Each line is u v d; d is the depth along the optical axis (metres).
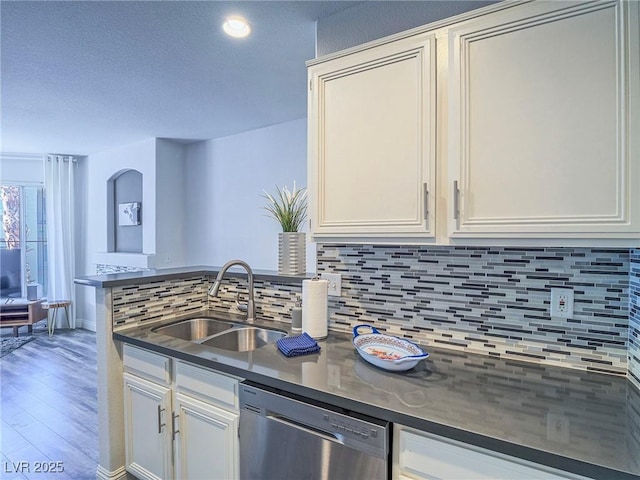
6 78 2.54
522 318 1.45
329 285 1.88
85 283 1.95
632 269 1.25
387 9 1.69
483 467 0.97
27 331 5.23
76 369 3.73
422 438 1.04
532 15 1.13
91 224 5.31
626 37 1.02
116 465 1.96
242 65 2.37
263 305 2.16
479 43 1.21
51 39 2.01
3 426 2.63
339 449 1.15
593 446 0.90
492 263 1.50
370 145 1.43
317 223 1.56
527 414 1.05
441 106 1.29
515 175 1.16
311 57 2.25
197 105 3.17
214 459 1.54
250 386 1.37
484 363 1.43
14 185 5.30
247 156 4.11
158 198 4.41
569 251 1.37
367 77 1.44
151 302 2.10
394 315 1.72
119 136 4.25
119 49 2.13
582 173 1.08
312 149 1.57
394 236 1.38
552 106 1.11
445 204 1.28
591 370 1.34
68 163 5.32
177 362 1.68
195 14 1.79
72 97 2.94
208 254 4.50
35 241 5.44
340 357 1.51
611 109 1.04
